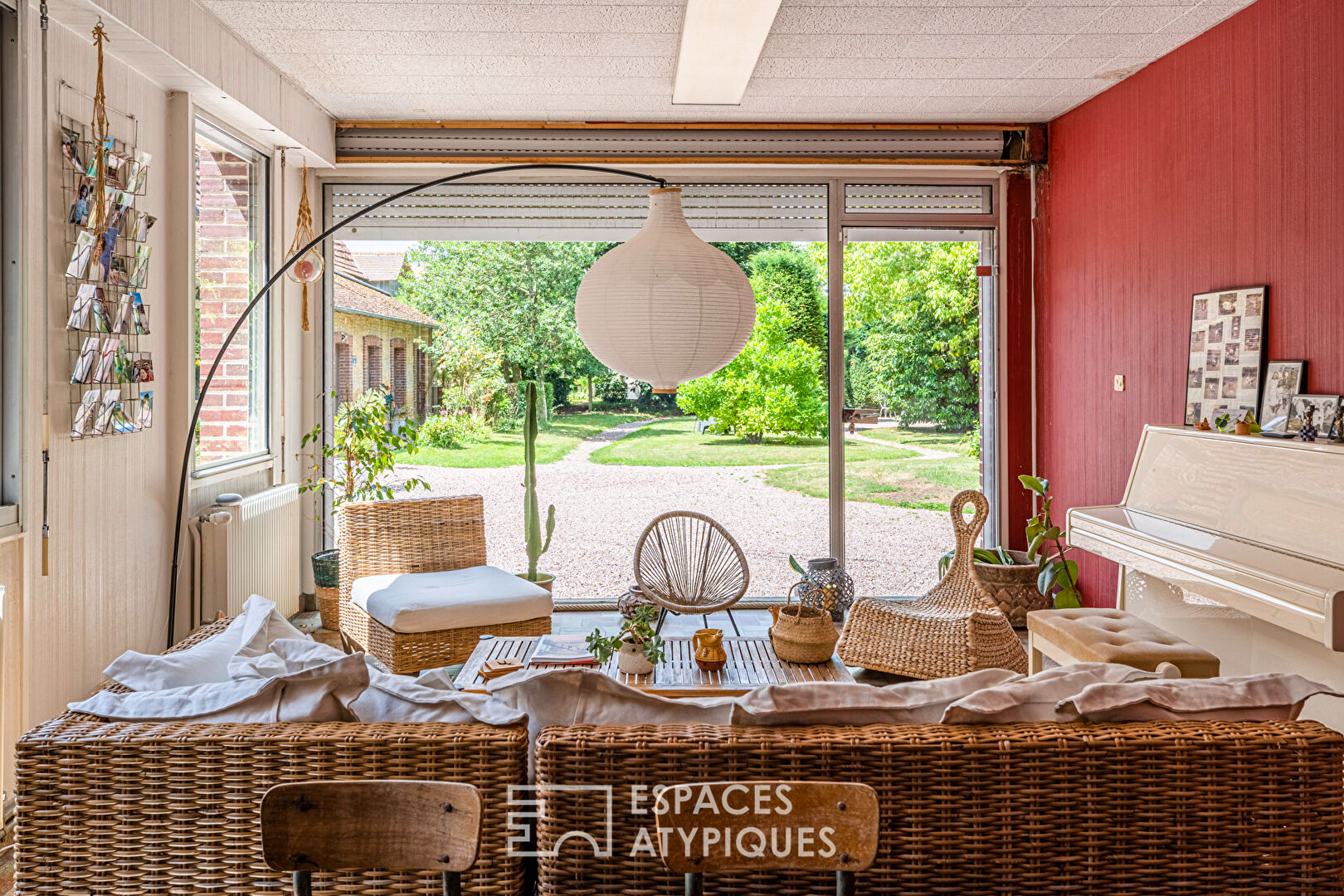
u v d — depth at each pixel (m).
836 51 4.30
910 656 4.10
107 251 3.45
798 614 3.42
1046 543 5.46
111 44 3.47
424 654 4.03
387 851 1.39
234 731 1.87
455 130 5.43
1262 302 3.71
